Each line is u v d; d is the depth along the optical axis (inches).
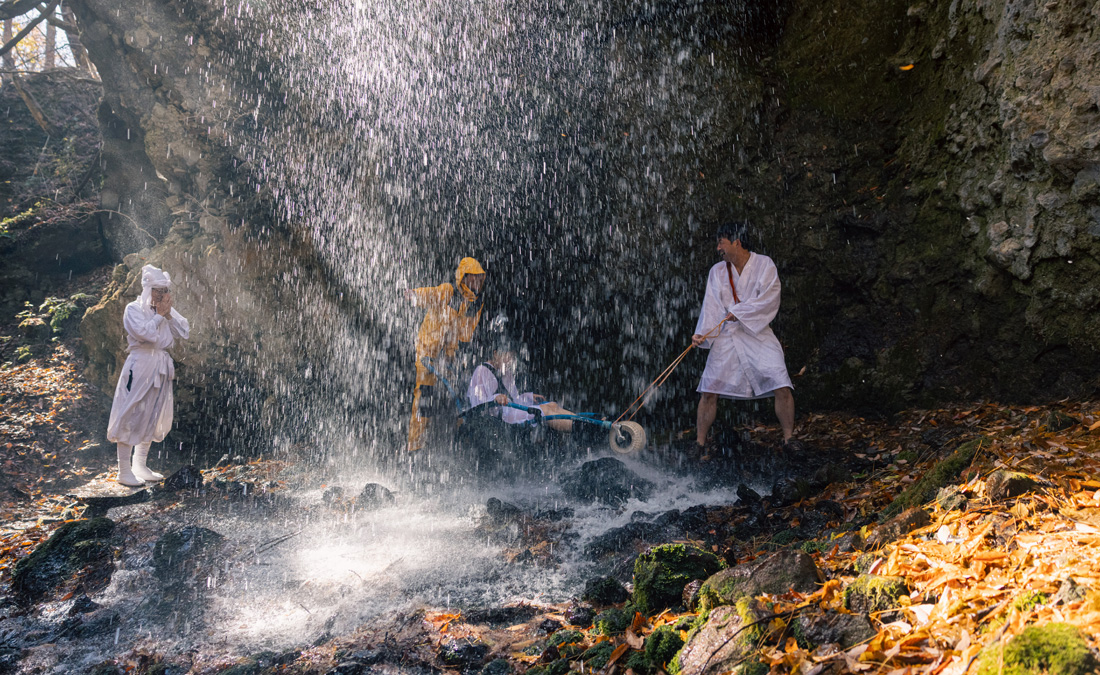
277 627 150.4
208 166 338.6
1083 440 144.5
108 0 321.7
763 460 236.1
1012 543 100.6
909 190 268.5
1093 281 203.3
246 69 326.3
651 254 312.8
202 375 330.0
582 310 332.5
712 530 176.7
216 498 244.2
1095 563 87.9
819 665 86.0
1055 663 67.2
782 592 105.6
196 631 151.8
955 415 232.5
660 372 319.3
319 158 333.4
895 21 279.9
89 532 199.6
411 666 127.6
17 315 430.6
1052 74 202.1
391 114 334.0
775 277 229.0
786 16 300.4
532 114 324.5
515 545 183.2
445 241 349.4
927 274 258.8
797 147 292.4
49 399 367.2
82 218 465.4
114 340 336.2
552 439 250.5
